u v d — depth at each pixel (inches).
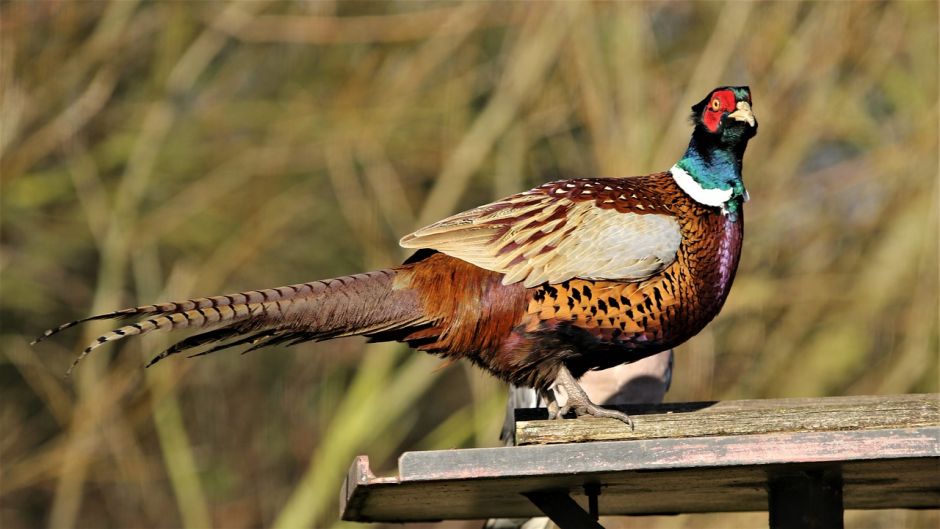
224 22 718.5
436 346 315.0
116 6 711.1
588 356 313.7
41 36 707.4
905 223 673.6
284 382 805.9
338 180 729.0
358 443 690.8
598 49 653.3
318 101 750.5
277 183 773.9
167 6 728.3
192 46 739.4
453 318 309.0
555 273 304.2
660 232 311.0
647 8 671.8
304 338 305.0
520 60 671.8
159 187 766.5
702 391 640.4
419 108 735.7
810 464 271.1
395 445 784.9
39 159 749.9
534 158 720.3
